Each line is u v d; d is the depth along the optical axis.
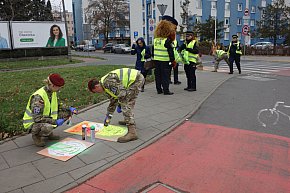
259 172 3.75
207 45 36.25
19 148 4.61
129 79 4.78
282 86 9.91
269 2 53.22
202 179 3.60
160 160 4.13
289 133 5.15
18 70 18.38
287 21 36.25
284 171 3.78
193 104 7.28
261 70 15.88
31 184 3.54
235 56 13.61
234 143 4.71
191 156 4.24
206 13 47.59
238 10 50.56
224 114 6.39
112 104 5.07
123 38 69.94
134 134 4.88
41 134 4.53
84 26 31.64
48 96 4.70
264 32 37.09
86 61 25.62
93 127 4.82
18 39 26.69
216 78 12.06
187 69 8.93
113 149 4.52
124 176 3.72
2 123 5.57
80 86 10.14
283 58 27.06
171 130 5.36
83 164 4.04
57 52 29.39
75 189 3.44
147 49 9.30
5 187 3.48
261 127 5.48
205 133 5.19
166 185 3.48
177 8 45.12
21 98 8.19
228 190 3.36
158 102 7.52
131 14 54.34
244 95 8.37
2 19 40.50
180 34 36.66
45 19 46.53
